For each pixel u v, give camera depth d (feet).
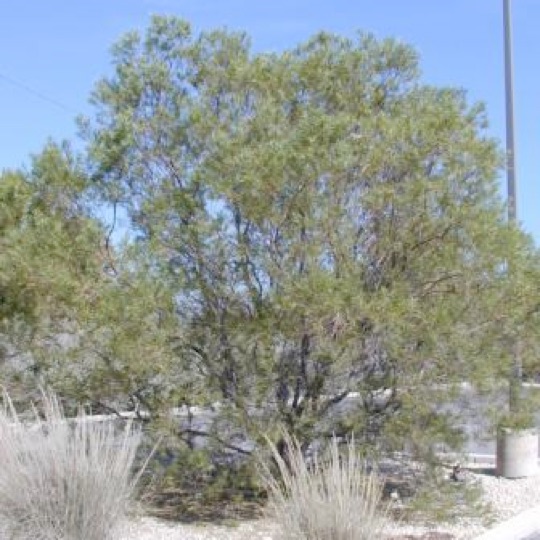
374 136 30.27
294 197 28.89
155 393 30.12
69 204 31.99
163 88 33.09
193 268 30.63
